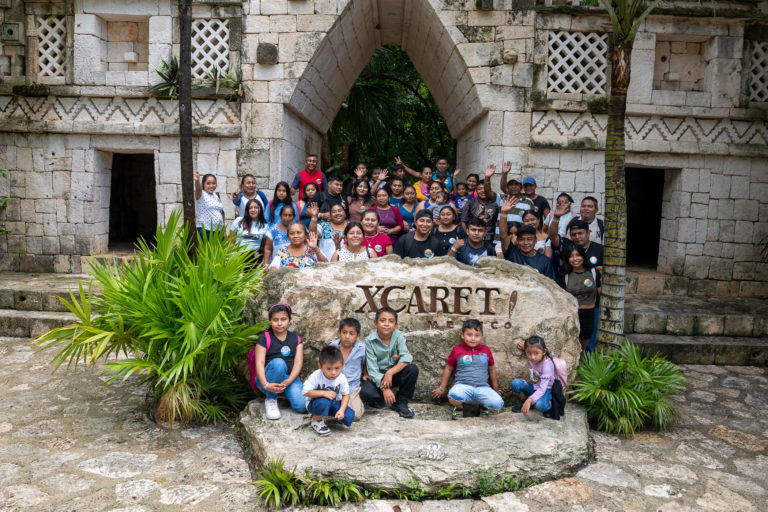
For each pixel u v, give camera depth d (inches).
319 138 422.0
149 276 176.1
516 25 297.0
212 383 185.3
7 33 304.8
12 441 166.1
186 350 167.5
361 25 348.2
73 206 317.1
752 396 218.2
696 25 296.8
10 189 318.3
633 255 428.8
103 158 326.0
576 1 293.0
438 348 187.9
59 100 310.7
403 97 550.6
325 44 307.7
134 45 317.1
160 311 174.4
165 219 313.0
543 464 151.2
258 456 152.4
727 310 279.9
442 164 314.0
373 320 187.2
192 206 202.5
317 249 210.4
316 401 156.3
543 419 173.9
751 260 312.2
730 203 309.7
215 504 136.0
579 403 191.0
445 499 142.2
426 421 169.6
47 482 143.3
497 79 299.9
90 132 308.8
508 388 188.5
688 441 177.8
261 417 168.2
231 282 180.4
